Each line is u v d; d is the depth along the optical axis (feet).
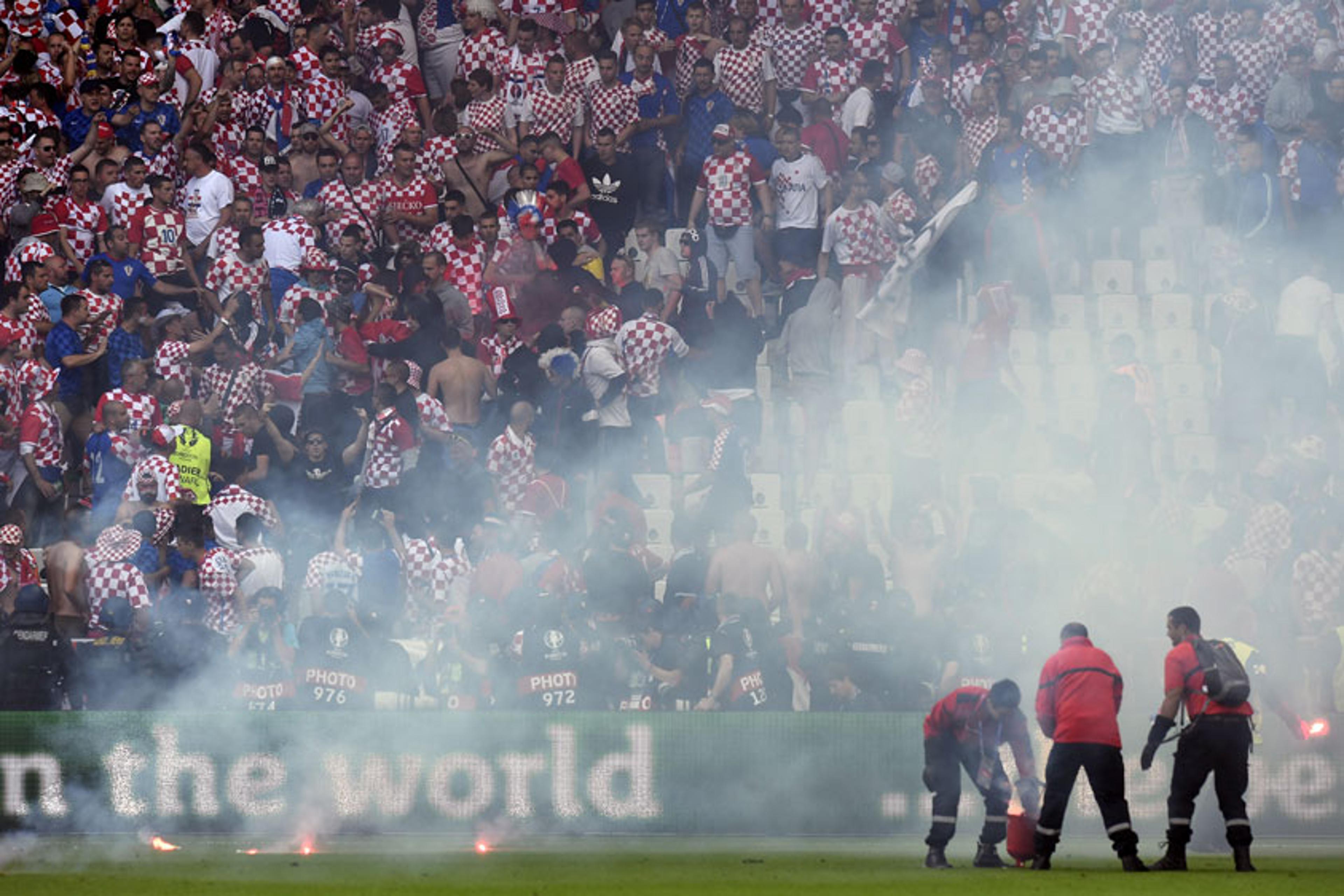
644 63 258.78
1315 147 253.65
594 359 217.36
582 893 109.40
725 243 246.47
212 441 216.54
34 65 244.42
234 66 255.29
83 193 229.66
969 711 131.95
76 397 217.36
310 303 225.15
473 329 230.48
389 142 258.78
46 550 191.11
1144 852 152.87
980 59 259.19
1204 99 267.80
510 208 240.12
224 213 238.07
